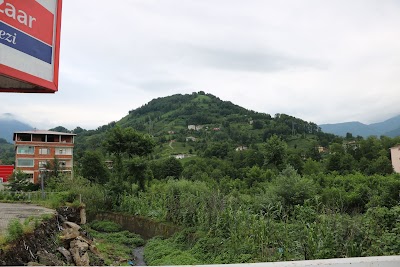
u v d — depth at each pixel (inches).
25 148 1921.8
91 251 621.0
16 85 154.8
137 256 781.9
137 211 1154.7
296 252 457.1
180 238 788.0
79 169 1724.9
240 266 84.7
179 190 1109.7
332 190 964.0
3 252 327.9
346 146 2571.4
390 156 2165.4
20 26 135.3
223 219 692.7
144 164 1401.3
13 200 1015.0
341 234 399.2
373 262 90.0
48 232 546.9
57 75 154.7
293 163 1775.3
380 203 752.3
